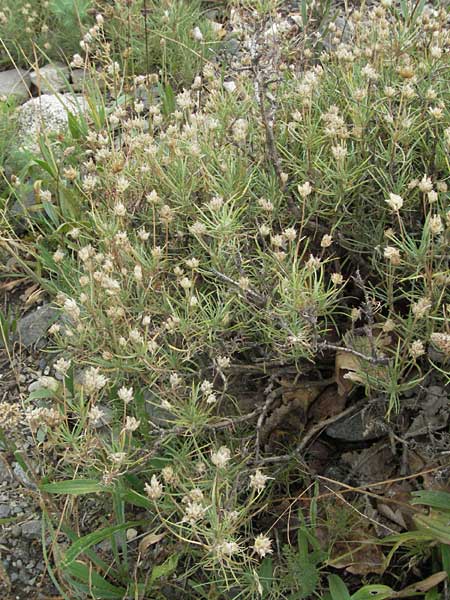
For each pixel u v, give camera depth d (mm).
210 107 718
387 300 553
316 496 551
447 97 675
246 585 526
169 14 1025
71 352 631
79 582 564
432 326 531
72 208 795
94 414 503
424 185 539
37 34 1142
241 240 590
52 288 781
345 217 634
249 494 586
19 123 940
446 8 925
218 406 595
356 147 640
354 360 578
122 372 593
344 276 664
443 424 575
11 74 1118
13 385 760
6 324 780
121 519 566
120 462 499
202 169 631
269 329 540
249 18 755
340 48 731
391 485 574
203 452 580
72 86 1054
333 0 1067
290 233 536
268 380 615
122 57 976
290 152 670
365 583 544
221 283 611
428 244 519
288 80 744
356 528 562
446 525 507
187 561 569
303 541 534
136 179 680
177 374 577
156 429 577
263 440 618
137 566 552
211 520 464
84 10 1074
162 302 615
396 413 545
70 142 854
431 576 517
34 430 544
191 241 661
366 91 626
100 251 678
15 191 811
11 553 631
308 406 619
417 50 758
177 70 1036
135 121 722
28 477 605
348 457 604
